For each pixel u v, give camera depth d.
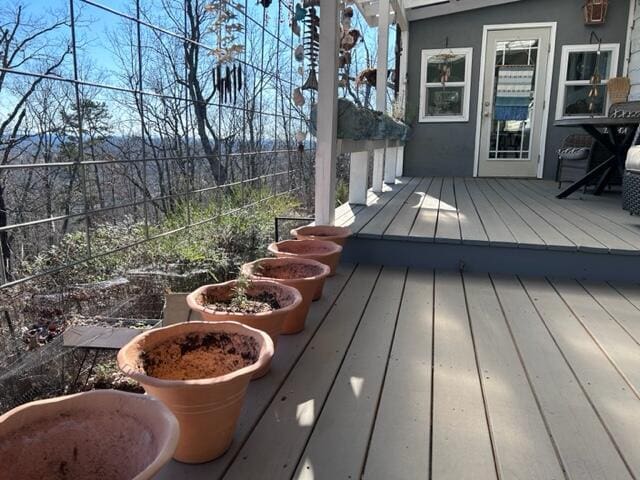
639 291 2.20
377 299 2.06
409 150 6.54
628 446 1.05
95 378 1.59
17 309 1.79
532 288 2.23
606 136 4.02
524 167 6.25
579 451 1.03
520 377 1.37
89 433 0.77
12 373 1.43
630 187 3.09
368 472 0.95
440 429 1.11
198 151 4.23
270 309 1.39
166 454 0.65
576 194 4.46
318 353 1.51
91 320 1.81
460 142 6.37
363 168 3.75
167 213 3.10
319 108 2.70
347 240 2.67
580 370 1.42
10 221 3.66
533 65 6.02
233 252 2.66
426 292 2.16
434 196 4.41
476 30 6.07
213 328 1.15
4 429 0.72
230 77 2.61
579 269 2.40
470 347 1.57
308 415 1.16
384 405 1.21
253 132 4.11
